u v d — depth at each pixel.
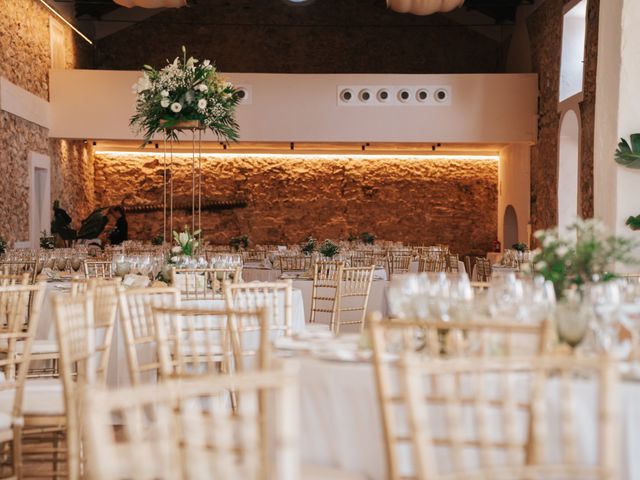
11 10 12.77
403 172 17.84
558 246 3.40
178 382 1.64
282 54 18.11
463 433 2.36
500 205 17.62
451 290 3.12
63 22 15.86
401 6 14.52
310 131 15.22
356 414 2.56
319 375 2.63
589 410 2.31
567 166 13.76
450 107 15.23
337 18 18.12
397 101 15.25
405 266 11.73
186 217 17.67
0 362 3.62
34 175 13.80
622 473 2.27
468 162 17.89
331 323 7.35
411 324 2.52
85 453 3.78
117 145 17.47
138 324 3.95
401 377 1.86
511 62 17.20
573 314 2.79
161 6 15.21
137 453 1.65
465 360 1.87
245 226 17.70
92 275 8.05
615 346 2.79
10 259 10.05
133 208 17.55
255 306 4.65
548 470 1.83
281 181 17.73
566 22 13.78
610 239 3.36
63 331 3.23
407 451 2.44
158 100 7.36
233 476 1.68
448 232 17.89
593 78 12.16
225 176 17.67
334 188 17.78
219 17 18.05
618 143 8.60
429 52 18.22
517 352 2.59
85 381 3.48
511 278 3.42
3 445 3.87
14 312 3.70
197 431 1.69
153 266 7.02
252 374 1.66
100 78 15.01
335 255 10.55
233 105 7.70
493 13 17.16
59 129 14.95
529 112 15.23
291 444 1.66
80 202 16.70
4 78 12.37
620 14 8.59
